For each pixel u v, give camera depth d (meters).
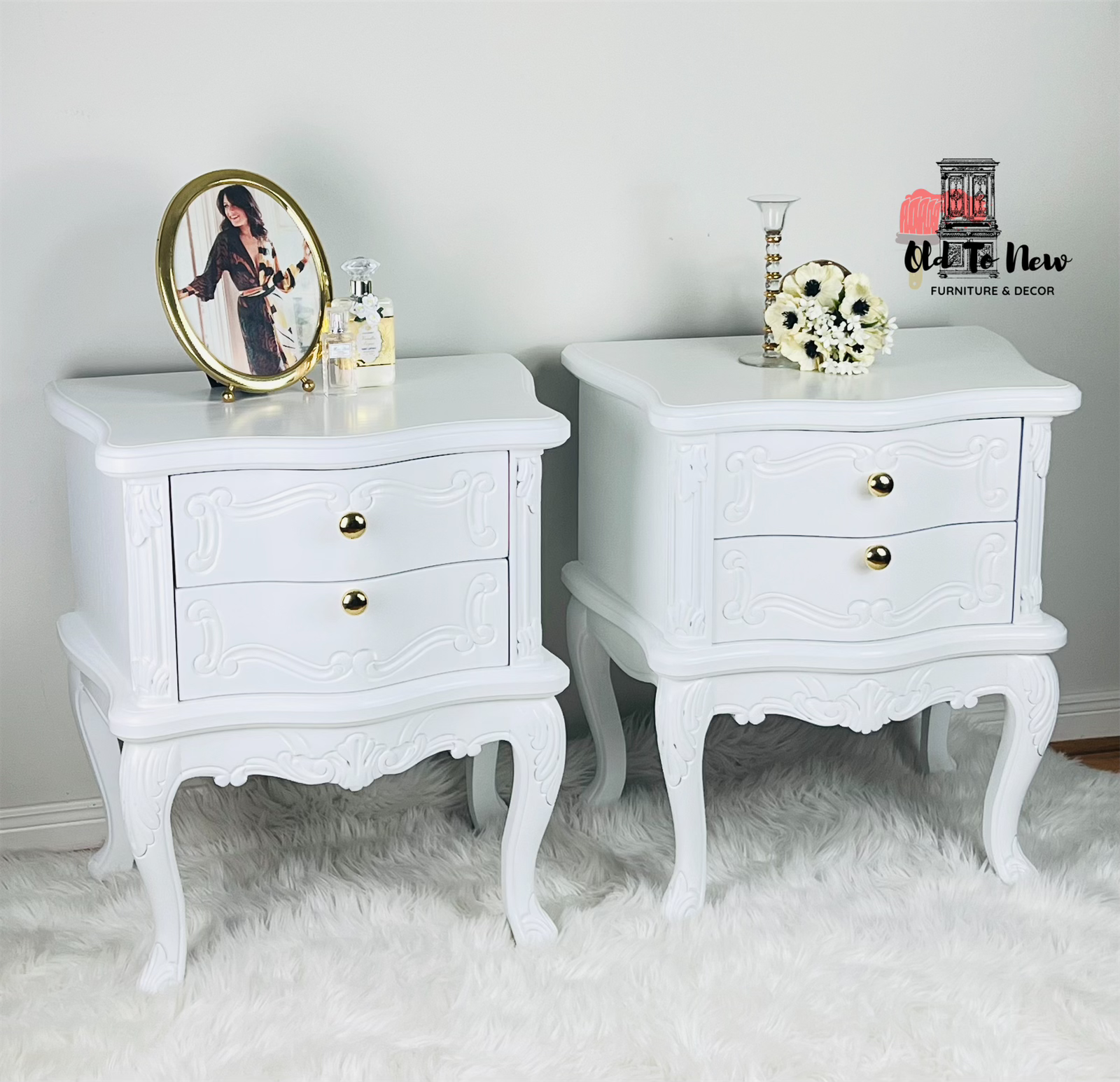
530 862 1.80
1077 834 2.10
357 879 1.95
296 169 2.02
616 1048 1.58
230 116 1.98
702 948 1.78
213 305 1.74
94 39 1.90
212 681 1.63
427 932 1.83
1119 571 2.54
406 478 1.63
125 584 1.62
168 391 1.84
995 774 1.96
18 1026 1.62
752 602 1.81
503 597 1.72
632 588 1.92
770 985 1.70
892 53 2.24
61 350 1.98
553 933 1.81
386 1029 1.62
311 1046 1.58
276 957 1.75
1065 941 1.79
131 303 2.00
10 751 2.10
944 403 1.76
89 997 1.68
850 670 1.82
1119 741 2.58
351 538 1.60
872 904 1.89
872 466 1.76
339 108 2.02
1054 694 1.90
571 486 2.26
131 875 1.99
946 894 1.93
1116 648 2.58
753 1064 1.54
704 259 2.24
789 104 2.21
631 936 1.81
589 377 1.98
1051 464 2.46
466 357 2.09
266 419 1.66
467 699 1.72
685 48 2.15
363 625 1.64
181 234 1.72
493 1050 1.58
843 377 1.88
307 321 1.82
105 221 1.96
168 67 1.94
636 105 2.15
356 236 2.07
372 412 1.69
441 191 2.09
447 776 2.21
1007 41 2.28
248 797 2.12
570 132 2.13
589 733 2.37
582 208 2.16
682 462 1.73
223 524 1.59
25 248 1.94
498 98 2.09
